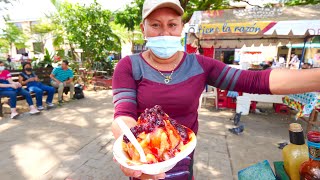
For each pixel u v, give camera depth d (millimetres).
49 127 5031
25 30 18609
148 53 1341
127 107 1142
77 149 3916
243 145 4215
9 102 5859
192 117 1303
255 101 6523
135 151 846
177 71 1250
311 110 4371
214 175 3217
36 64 10320
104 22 11812
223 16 6309
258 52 9359
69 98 8164
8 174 3137
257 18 6070
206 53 8406
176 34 1234
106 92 9469
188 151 863
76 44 12367
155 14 1178
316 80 1021
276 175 1652
